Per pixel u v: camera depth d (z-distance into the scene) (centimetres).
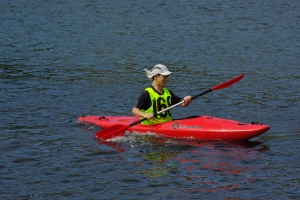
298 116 2908
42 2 7519
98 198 1794
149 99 2467
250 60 4462
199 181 1934
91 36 5419
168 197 1798
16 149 2286
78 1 7612
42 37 5334
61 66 4138
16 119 2759
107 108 3053
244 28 5941
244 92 3453
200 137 2436
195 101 3250
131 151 2267
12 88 3425
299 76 3919
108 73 3944
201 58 4522
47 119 2778
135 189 1866
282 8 7188
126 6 7269
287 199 1789
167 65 4247
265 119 2855
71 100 3194
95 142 2397
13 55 4503
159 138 2450
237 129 2386
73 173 2016
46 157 2191
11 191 1850
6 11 6819
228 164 2109
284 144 2375
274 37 5484
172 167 2073
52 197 1805
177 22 6238
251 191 1852
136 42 5156
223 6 7281
